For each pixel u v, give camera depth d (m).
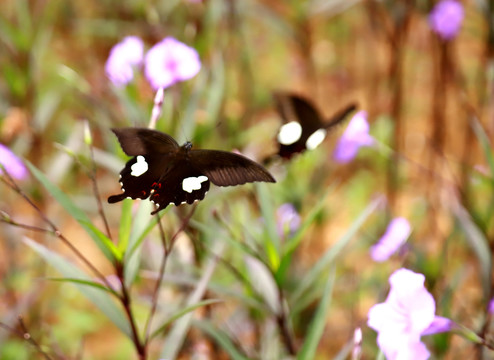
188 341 1.87
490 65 2.10
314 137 1.71
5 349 1.96
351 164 2.89
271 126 2.64
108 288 1.64
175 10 2.39
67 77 2.00
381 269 2.08
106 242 1.63
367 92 3.47
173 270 1.87
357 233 2.46
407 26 2.52
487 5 2.02
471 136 2.51
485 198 2.12
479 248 1.77
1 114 2.12
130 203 1.63
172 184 1.55
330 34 3.85
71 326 2.21
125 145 1.56
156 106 1.66
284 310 1.75
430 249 2.31
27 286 2.11
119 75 1.89
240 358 1.71
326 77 3.72
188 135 1.86
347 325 2.09
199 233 1.86
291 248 1.71
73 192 2.54
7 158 1.80
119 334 2.31
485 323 1.75
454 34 2.36
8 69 2.05
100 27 2.69
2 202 2.38
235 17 2.68
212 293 1.89
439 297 1.87
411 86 3.45
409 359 1.57
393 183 2.57
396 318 1.60
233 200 1.95
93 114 2.06
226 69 2.57
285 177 2.10
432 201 2.60
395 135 2.58
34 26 2.21
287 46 4.01
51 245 2.17
